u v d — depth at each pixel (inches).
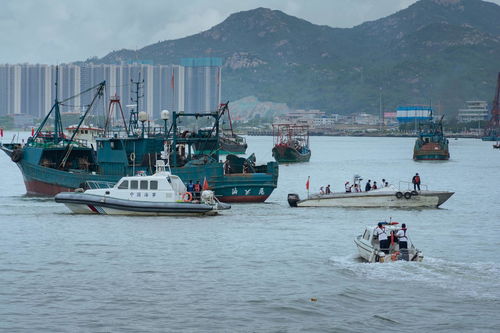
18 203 3555.6
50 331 1491.1
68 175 3720.5
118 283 1873.8
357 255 2253.9
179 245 2393.0
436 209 3494.1
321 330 1514.5
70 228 2704.2
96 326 1525.6
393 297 1737.2
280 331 1509.6
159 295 1761.8
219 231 2684.5
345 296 1749.5
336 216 3169.3
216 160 3927.2
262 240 2512.3
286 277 1947.6
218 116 3988.7
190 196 3043.8
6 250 2294.5
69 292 1782.7
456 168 7839.6
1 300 1705.2
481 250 2396.7
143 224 2802.7
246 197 3659.0
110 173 3730.3
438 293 1764.3
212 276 1962.4
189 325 1540.4
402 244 2081.7
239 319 1582.2
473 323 1555.1
